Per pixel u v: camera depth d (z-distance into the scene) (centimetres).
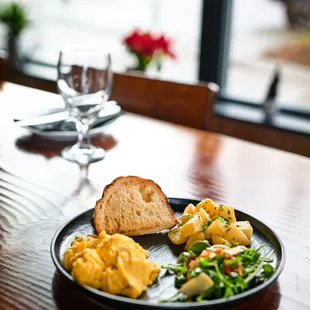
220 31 187
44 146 114
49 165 105
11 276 72
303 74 179
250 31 187
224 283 65
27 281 71
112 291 65
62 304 68
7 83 162
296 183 101
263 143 177
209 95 135
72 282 66
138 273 67
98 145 116
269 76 188
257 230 79
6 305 68
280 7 179
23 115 126
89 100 111
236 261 67
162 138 122
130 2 214
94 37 229
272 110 179
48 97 149
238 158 112
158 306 62
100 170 104
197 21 196
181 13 199
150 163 108
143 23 212
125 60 215
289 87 184
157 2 205
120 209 78
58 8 237
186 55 201
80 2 229
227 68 196
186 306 61
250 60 190
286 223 86
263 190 97
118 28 221
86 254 67
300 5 174
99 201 78
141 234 79
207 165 108
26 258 76
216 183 100
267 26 183
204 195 95
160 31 205
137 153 113
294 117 180
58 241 75
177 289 68
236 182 100
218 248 69
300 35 177
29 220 85
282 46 182
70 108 112
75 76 110
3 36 246
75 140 117
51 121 118
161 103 143
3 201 91
